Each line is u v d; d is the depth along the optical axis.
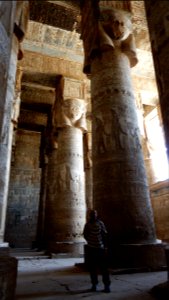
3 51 3.55
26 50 14.83
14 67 7.55
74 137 13.16
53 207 12.05
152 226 6.50
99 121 7.51
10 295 3.09
